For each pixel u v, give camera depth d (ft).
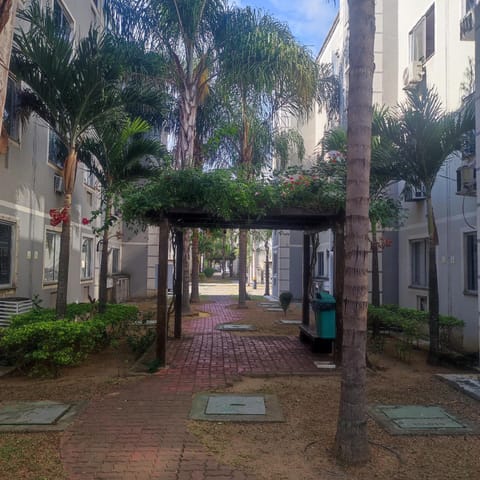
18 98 31.32
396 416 18.89
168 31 43.21
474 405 20.51
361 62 14.71
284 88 48.88
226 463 14.66
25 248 34.76
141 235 76.74
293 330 43.47
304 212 27.30
